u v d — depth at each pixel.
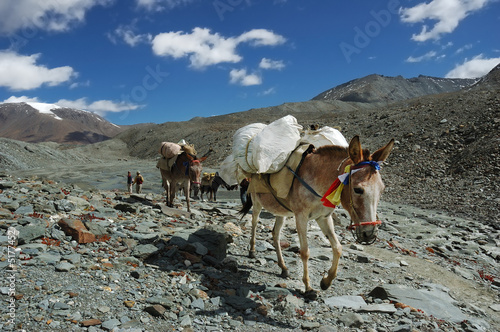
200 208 11.93
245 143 5.92
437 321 4.86
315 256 7.34
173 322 4.10
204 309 4.53
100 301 4.23
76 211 7.88
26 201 7.96
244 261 6.65
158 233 7.09
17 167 53.91
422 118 39.72
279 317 4.55
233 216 10.72
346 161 4.43
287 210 5.48
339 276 6.34
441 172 26.30
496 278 7.90
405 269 7.45
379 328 4.42
